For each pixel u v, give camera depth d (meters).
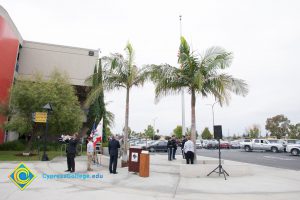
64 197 7.55
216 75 14.05
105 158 15.35
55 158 20.00
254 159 23.55
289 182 10.94
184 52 14.37
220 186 9.83
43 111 21.03
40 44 34.66
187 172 12.01
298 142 32.50
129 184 9.95
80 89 36.47
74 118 22.55
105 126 37.81
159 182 10.48
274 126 75.19
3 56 25.64
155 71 14.41
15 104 21.47
